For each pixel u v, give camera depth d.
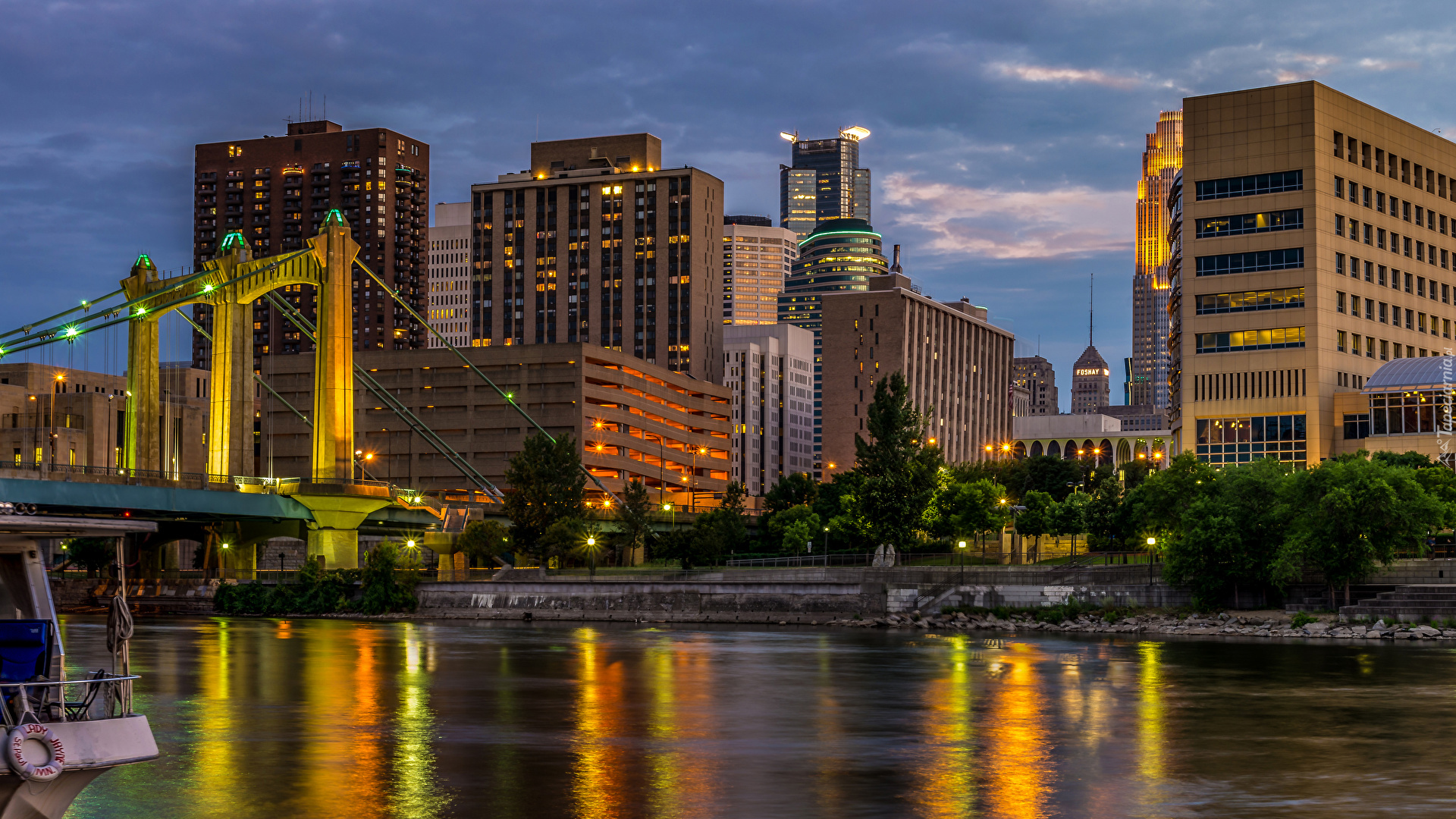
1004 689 71.25
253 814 38.84
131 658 90.50
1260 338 161.62
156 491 135.12
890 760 48.78
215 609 152.88
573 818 38.56
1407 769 46.72
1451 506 120.38
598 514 179.12
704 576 136.00
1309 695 68.06
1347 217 163.75
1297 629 107.94
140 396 166.12
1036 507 151.50
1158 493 126.81
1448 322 178.88
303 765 47.16
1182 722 58.72
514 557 175.12
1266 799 41.34
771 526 183.38
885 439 146.50
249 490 149.75
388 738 54.00
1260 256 162.25
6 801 26.44
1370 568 110.12
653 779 44.75
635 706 64.75
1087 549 153.38
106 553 167.38
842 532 152.38
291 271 162.25
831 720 59.78
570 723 58.56
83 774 27.16
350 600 149.75
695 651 96.56
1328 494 109.38
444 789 42.81
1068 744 52.62
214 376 166.12
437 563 196.38
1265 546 115.12
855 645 102.81
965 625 121.81
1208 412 164.00
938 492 152.25
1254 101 163.12
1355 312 164.00
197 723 58.25
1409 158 174.00
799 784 43.88
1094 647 99.06
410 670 82.94
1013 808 40.00
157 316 167.12
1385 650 94.50
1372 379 157.38
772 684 74.31
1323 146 160.88
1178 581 117.62
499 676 78.62
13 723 26.80
